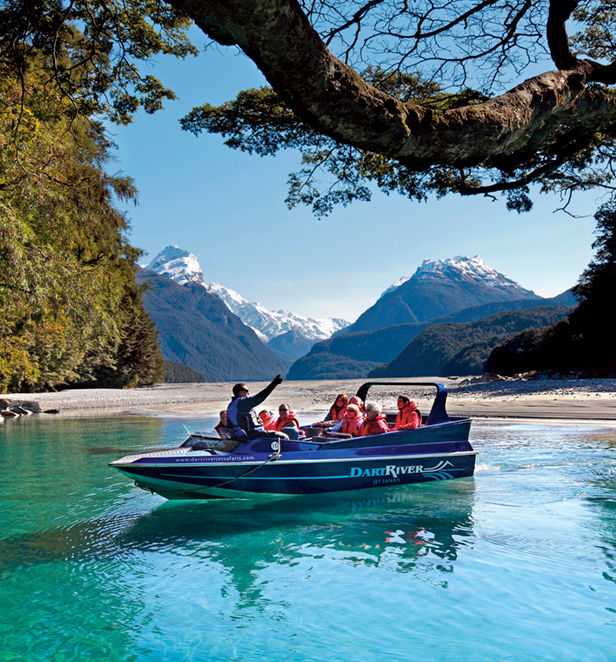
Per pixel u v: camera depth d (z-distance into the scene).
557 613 4.17
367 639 3.82
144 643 3.85
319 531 6.51
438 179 10.66
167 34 10.77
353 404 9.37
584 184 10.28
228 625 4.08
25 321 17.06
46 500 8.27
